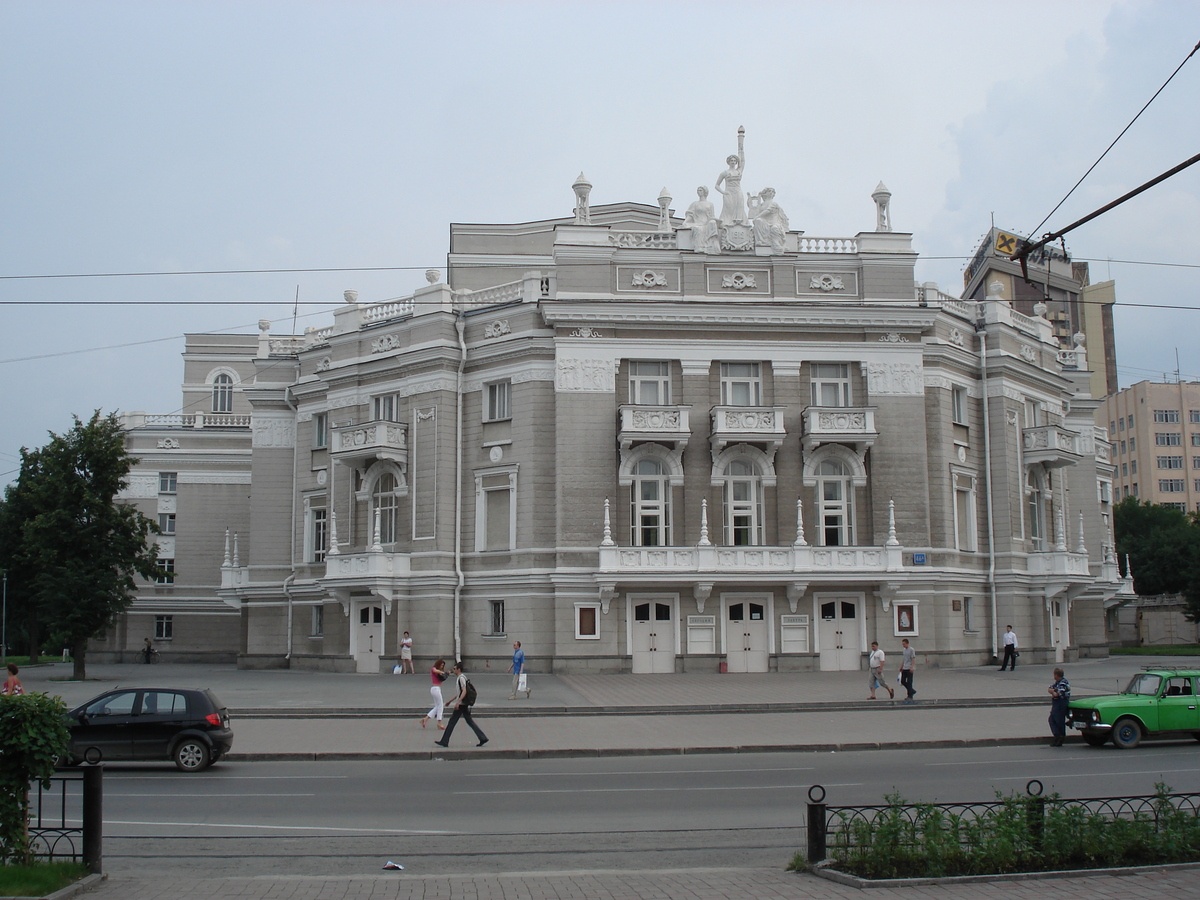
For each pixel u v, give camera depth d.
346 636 47.09
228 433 65.00
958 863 12.02
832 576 42.66
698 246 45.62
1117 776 19.50
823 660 43.41
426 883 11.84
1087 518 58.19
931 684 37.81
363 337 49.38
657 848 14.10
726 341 44.66
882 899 10.96
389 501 47.69
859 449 44.31
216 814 16.59
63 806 12.60
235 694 36.09
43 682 44.50
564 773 20.97
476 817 16.25
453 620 44.94
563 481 43.41
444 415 45.91
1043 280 113.00
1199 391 131.50
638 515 43.84
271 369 54.34
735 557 42.47
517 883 11.81
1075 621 55.59
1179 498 129.62
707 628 43.06
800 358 44.91
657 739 25.72
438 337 46.44
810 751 24.47
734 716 30.84
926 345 46.28
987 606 47.81
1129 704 24.83
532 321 45.22
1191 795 13.22
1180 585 91.12
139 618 63.94
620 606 42.97
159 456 65.12
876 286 45.50
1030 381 51.09
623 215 59.78
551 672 42.53
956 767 21.12
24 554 50.09
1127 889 11.23
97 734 21.69
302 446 52.44
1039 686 36.59
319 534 51.53
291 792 18.70
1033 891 11.19
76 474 49.09
